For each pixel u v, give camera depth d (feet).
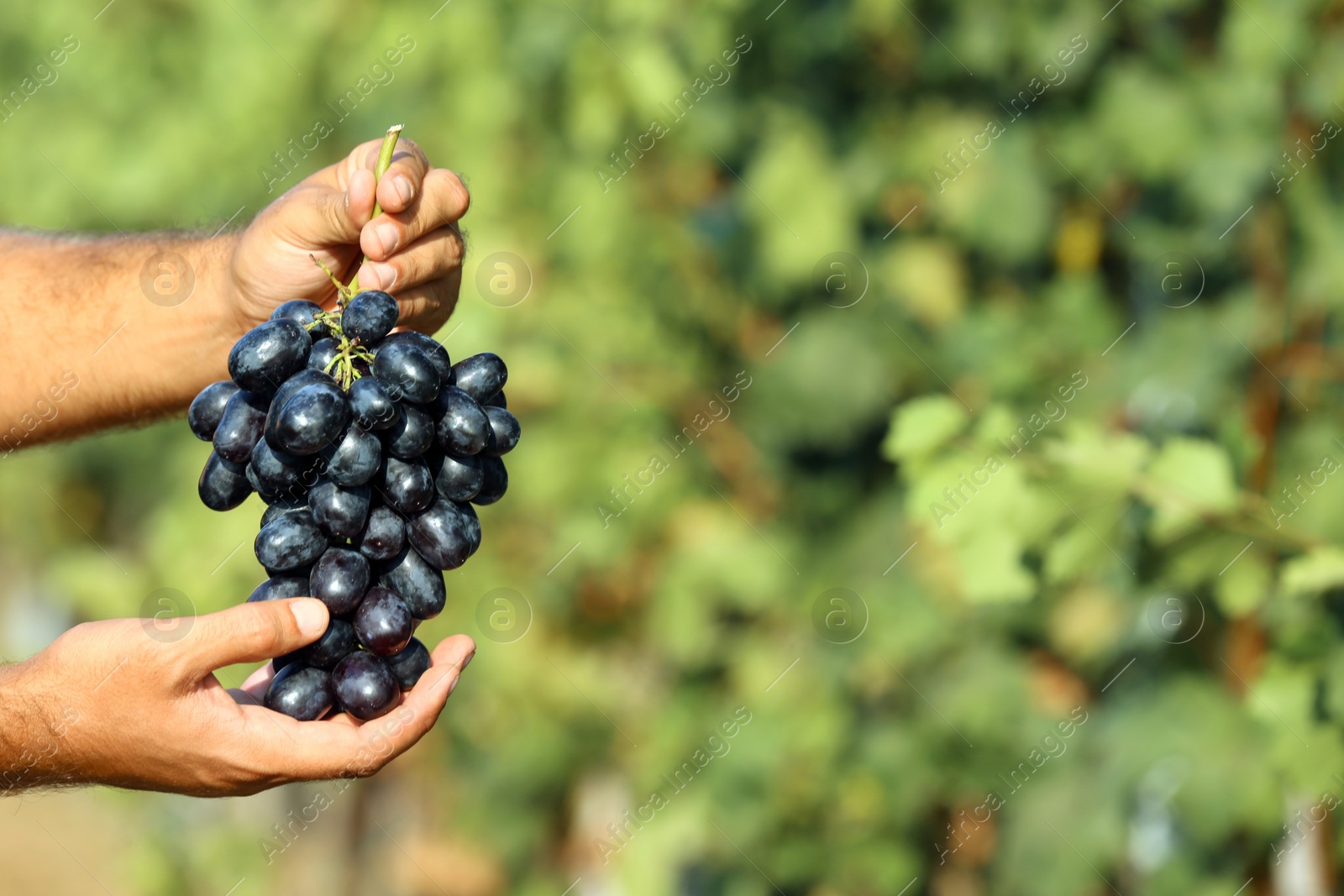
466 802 12.68
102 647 4.86
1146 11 9.70
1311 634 7.54
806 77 10.39
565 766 11.89
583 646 11.77
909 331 10.43
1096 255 10.16
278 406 4.36
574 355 10.96
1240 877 9.12
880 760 10.51
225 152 12.38
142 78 13.96
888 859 10.50
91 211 13.75
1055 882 9.52
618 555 11.00
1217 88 9.45
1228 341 9.36
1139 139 9.46
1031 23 9.70
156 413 7.05
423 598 4.73
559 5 10.57
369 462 4.42
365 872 15.23
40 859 19.29
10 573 22.08
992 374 10.07
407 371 4.43
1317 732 7.36
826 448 10.85
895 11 9.76
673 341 11.09
